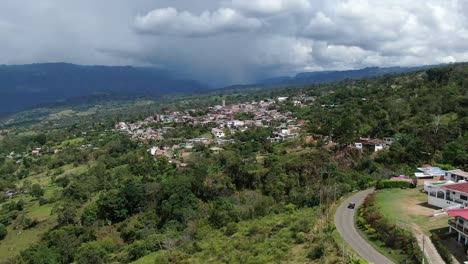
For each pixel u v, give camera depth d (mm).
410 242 49312
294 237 58500
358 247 52156
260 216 79188
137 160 147250
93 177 132875
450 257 44688
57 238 90500
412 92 160000
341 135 112750
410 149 100312
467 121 106250
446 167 88188
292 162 103500
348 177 91625
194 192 102125
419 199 69125
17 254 92875
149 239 80625
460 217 48812
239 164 108750
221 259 57438
